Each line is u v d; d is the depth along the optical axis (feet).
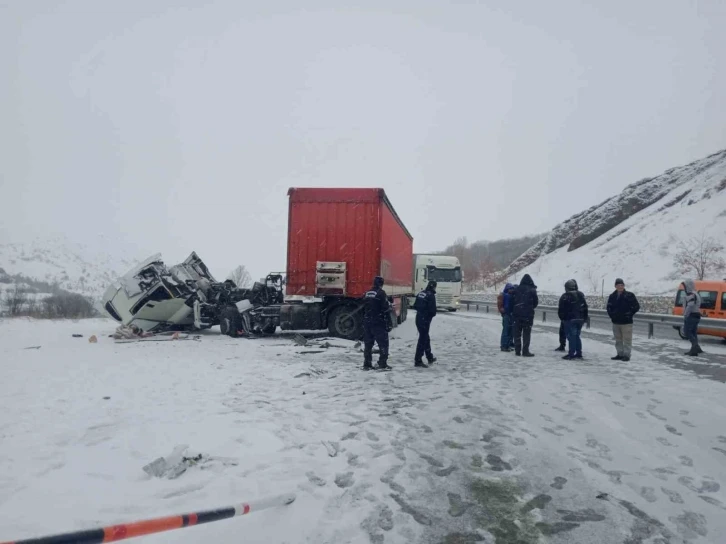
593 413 22.62
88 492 13.88
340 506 13.50
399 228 63.21
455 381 29.68
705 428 20.40
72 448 17.43
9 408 22.52
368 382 29.27
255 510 12.50
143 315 54.90
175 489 14.15
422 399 25.12
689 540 11.97
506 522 12.80
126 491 14.01
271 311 52.21
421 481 15.20
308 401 24.53
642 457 17.25
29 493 13.74
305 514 12.94
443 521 12.81
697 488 14.83
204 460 16.30
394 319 55.57
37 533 11.41
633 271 142.00
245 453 17.12
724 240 131.85
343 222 48.65
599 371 33.30
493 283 192.65
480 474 15.78
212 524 12.37
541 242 224.33
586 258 166.91
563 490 14.67
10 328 62.54
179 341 49.14
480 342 50.55
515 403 24.36
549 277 167.32
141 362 35.78
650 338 57.77
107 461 16.26
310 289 48.80
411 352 42.65
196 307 55.62
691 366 35.55
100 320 78.18
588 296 107.65
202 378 29.89
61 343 47.39
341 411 22.74
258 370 32.71
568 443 18.63
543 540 11.94
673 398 25.41
